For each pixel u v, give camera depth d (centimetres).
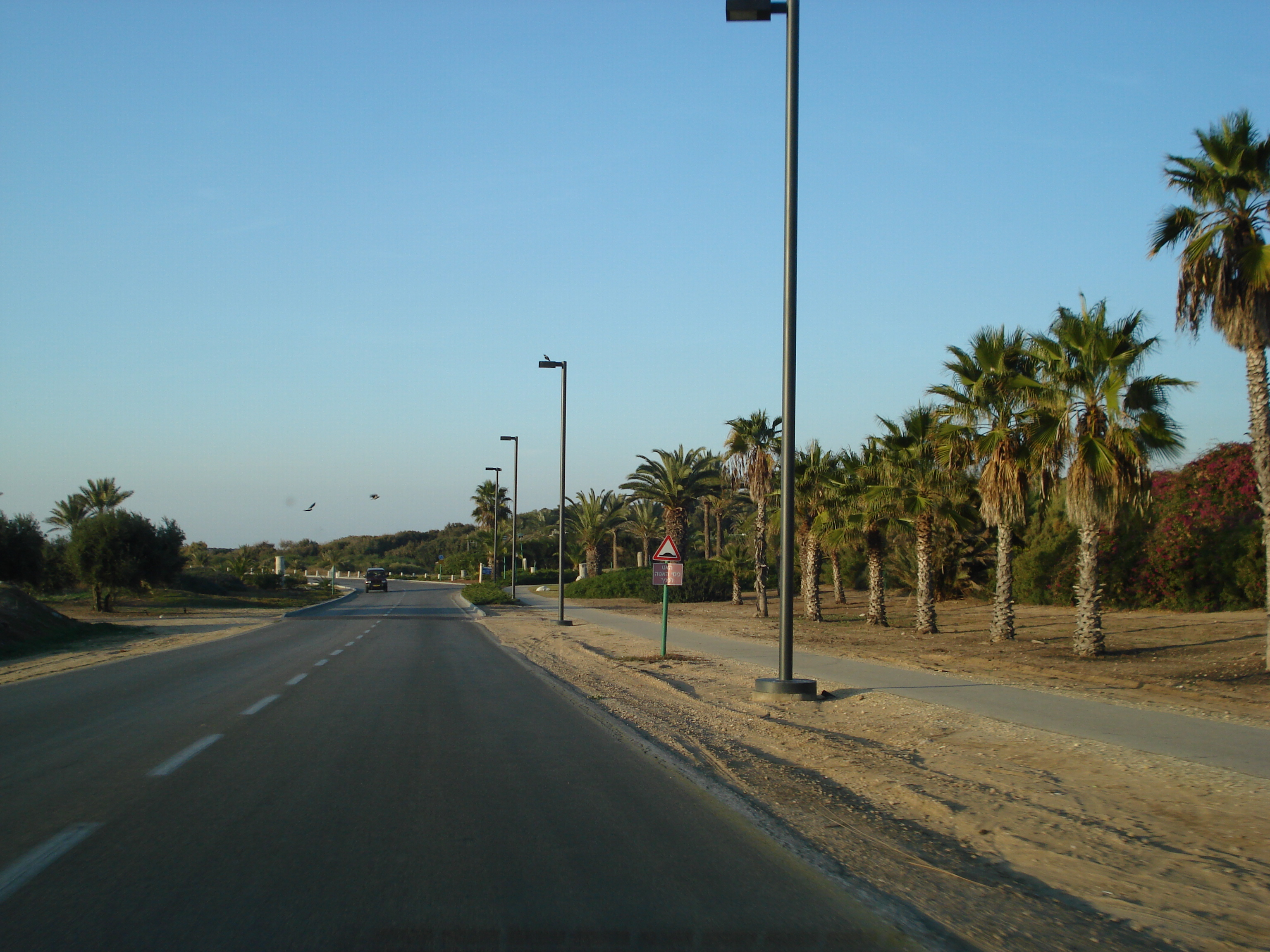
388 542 18650
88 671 1783
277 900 496
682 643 2464
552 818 677
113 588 4356
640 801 736
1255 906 520
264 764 863
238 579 7069
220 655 2147
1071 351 2008
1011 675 1689
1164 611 2984
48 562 4347
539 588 8125
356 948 435
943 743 1015
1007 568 2430
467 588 6894
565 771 845
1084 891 544
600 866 563
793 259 1370
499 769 848
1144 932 479
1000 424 2322
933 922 485
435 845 602
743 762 923
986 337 2319
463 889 518
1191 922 494
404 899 500
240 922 465
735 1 1350
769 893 523
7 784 773
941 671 1722
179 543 4588
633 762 898
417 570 15238
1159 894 539
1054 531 3591
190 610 4638
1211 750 953
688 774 841
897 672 1700
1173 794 778
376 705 1286
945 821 695
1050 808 734
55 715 1176
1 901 493
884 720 1177
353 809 695
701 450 5384
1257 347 1622
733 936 459
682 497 5209
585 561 8919
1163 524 2948
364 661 1991
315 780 793
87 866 551
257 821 655
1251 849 630
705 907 497
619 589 6050
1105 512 1969
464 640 2695
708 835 640
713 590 5350
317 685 1529
